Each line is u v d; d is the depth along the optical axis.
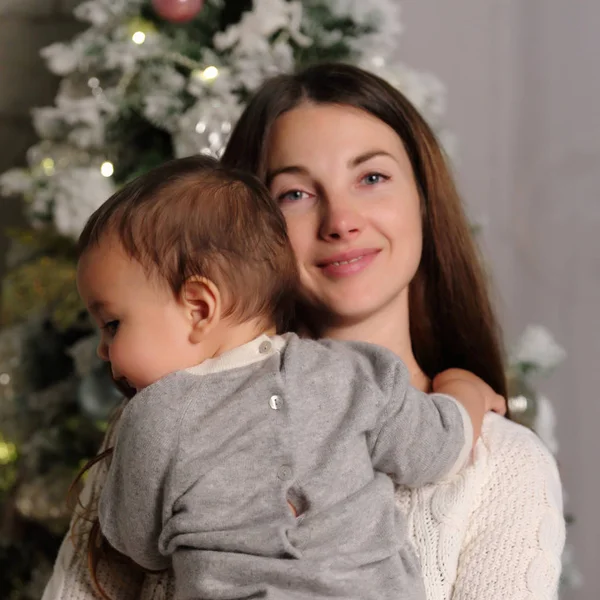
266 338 1.18
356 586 1.10
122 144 2.26
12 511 2.56
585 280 2.92
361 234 1.44
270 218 1.24
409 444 1.20
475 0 2.96
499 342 1.71
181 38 2.16
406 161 1.55
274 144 1.50
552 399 2.94
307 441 1.12
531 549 1.25
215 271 1.16
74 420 2.34
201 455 1.09
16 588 2.61
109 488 1.15
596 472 2.92
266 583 1.07
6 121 3.11
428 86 2.29
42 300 2.37
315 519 1.10
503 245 2.97
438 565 1.24
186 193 1.20
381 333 1.53
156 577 1.26
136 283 1.17
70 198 2.12
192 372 1.15
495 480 1.32
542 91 2.93
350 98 1.50
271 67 2.09
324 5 2.14
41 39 3.10
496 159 2.97
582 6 2.89
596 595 2.92
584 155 2.90
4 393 2.44
